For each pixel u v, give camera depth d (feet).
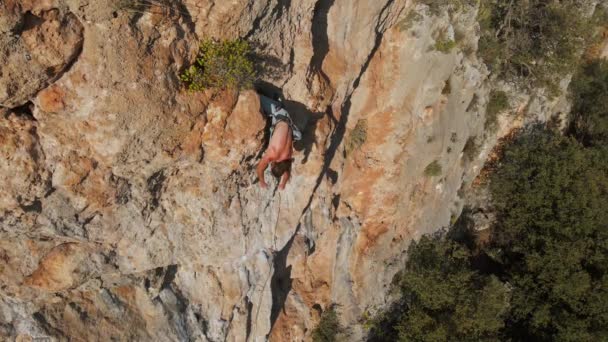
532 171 73.72
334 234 52.95
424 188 61.11
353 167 52.34
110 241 33.37
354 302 60.75
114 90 25.25
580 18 66.95
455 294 63.26
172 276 39.29
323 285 55.98
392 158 52.49
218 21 27.53
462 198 72.08
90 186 28.66
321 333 57.72
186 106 28.09
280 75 34.09
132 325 38.01
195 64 28.25
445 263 66.13
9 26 21.04
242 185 35.70
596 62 85.25
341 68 41.47
